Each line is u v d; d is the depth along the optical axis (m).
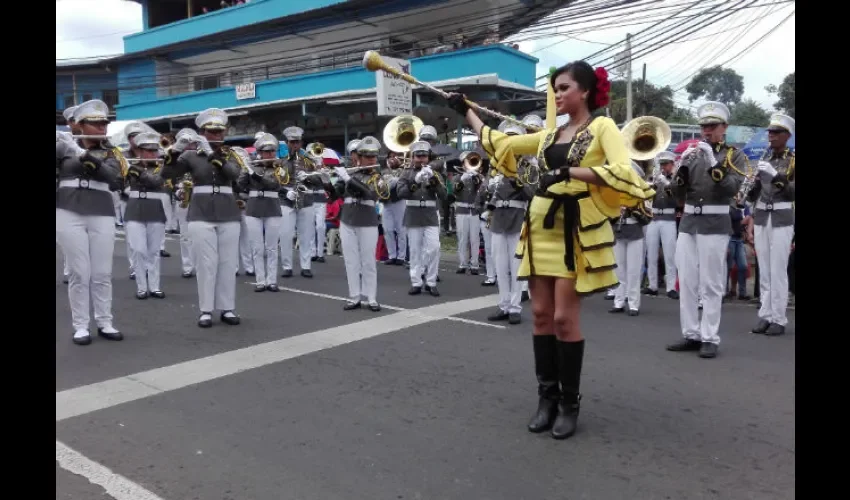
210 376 5.68
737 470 3.94
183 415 4.78
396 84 15.09
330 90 20.64
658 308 9.31
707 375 5.89
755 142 14.53
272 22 21.94
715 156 6.50
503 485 3.74
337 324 7.71
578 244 4.16
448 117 19.14
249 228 9.95
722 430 4.57
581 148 4.12
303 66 23.66
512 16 17.62
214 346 6.67
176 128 25.64
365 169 8.65
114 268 12.10
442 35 19.45
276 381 5.55
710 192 6.43
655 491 3.67
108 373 5.76
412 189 9.83
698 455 4.16
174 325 7.65
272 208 10.01
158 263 9.59
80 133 7.05
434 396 5.22
